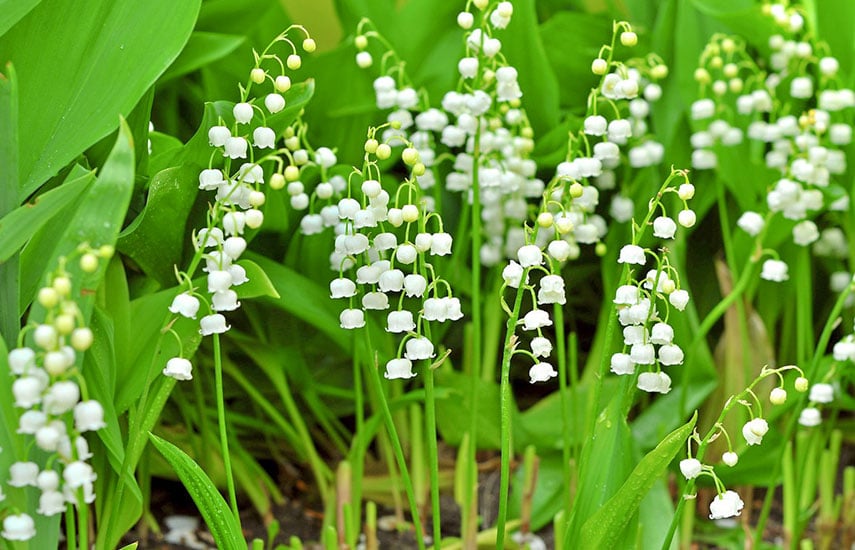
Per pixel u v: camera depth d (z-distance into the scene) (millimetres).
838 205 965
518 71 974
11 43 840
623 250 819
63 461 769
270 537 938
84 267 758
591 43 1012
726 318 975
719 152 973
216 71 966
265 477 982
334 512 951
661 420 975
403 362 824
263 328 961
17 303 805
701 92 964
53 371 754
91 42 841
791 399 964
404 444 990
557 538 890
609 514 826
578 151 876
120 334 841
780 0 970
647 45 1019
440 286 974
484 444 981
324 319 924
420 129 927
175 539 955
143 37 836
